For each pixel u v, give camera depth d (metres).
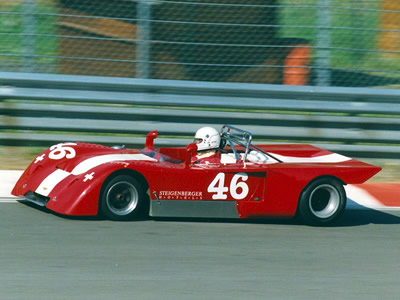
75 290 18.52
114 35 41.84
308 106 38.44
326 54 38.56
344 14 46.47
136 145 37.28
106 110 37.12
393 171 38.03
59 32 41.44
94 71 42.00
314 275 21.02
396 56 47.59
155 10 39.78
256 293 18.94
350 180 27.75
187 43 37.69
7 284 18.77
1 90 36.81
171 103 37.97
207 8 40.41
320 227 27.72
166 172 26.34
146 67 38.09
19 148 37.44
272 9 41.44
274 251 23.59
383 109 38.78
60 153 28.39
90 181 25.80
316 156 31.20
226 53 41.00
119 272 20.31
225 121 37.97
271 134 37.97
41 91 37.09
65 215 26.98
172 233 25.16
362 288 19.91
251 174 27.23
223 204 27.08
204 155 29.39
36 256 21.55
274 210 27.44
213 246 23.78
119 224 25.92
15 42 46.44
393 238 26.39
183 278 20.03
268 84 38.69
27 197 27.78
